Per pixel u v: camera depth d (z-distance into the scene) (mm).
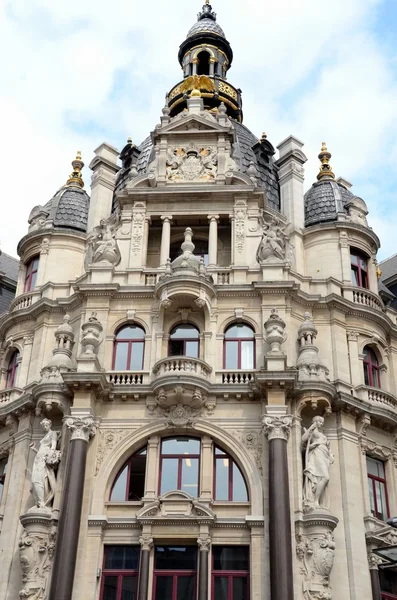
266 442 35969
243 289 39875
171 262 41844
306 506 34531
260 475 35375
